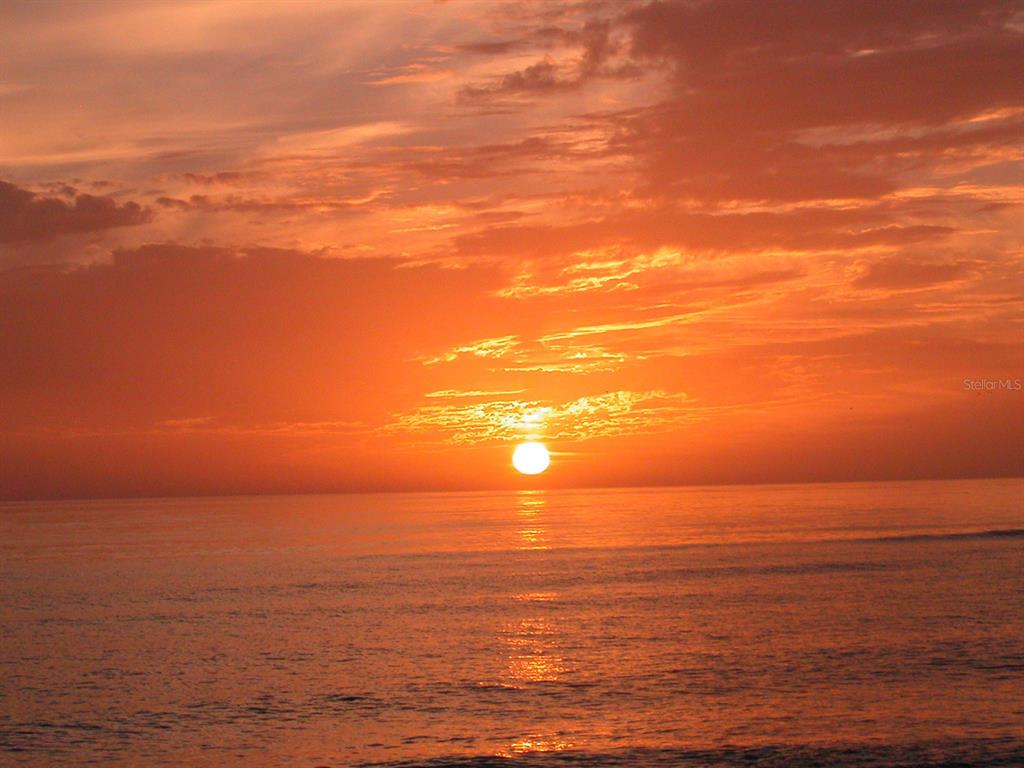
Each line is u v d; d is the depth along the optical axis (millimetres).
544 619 60562
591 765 32625
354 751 34531
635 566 92312
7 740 36469
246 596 74375
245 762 33625
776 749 33781
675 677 44188
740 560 96500
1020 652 48000
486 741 35344
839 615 60062
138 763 33875
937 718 36969
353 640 54531
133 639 56156
